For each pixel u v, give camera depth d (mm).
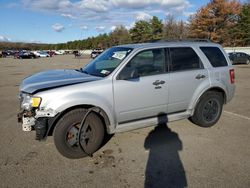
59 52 96562
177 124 6348
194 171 4172
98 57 5805
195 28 60875
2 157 4633
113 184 3816
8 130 5961
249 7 59344
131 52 4992
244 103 8711
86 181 3895
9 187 3732
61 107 4285
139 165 4367
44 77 4992
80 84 4531
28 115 4418
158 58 5312
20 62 37750
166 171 4176
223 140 5402
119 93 4781
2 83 13656
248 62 31156
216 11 58812
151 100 5152
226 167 4293
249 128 6137
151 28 80062
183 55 5668
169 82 5316
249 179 3938
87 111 4527
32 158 4598
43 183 3836
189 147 5062
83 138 4566
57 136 4422
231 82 6344
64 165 4363
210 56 6102
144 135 5645
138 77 4984
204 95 5957
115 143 5230
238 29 58688
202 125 6098
